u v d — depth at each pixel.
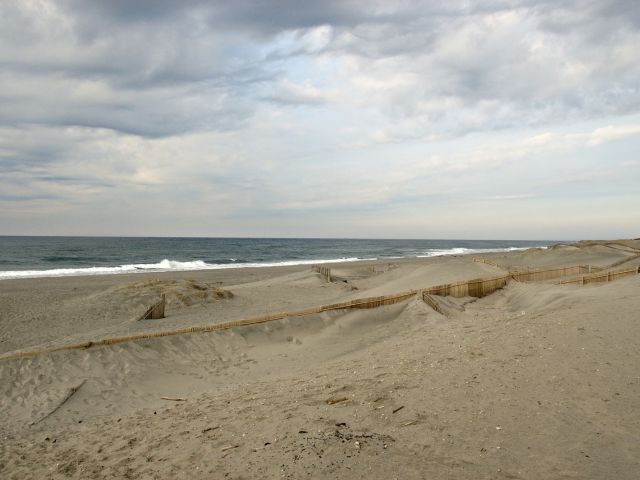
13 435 6.77
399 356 8.39
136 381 9.10
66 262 52.44
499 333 8.60
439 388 5.94
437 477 3.84
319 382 7.25
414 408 5.36
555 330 7.95
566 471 3.84
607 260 30.88
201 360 10.45
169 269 43.97
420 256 72.62
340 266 41.38
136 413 7.38
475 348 7.75
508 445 4.34
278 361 10.47
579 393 5.33
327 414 5.44
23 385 8.46
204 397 7.81
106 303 17.17
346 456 4.28
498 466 3.99
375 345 10.96
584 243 39.94
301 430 5.00
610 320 8.02
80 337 11.69
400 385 6.25
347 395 6.12
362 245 138.62
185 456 4.82
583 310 9.20
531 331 8.18
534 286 16.28
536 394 5.43
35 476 5.11
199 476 4.26
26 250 70.25
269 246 114.62
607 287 12.64
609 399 5.11
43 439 6.57
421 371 6.84
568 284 15.77
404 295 14.87
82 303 17.41
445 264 24.69
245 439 5.02
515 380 5.91
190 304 17.45
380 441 4.57
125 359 9.83
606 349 6.62
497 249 107.88
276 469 4.17
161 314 14.77
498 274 19.95
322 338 12.14
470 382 6.02
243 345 11.38
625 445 4.19
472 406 5.27
